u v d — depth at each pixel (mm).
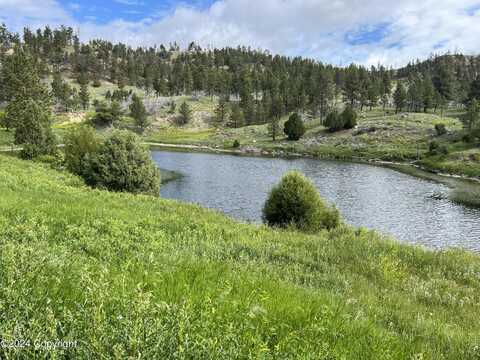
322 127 153250
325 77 175875
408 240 36750
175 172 73562
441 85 189750
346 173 79688
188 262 7098
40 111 52156
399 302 8672
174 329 2924
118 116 167250
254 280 6426
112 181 30656
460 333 6629
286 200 23109
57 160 44500
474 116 111750
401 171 85188
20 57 111938
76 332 2711
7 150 71562
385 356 4109
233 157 108562
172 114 195375
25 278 3670
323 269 11203
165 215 17984
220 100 190875
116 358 2375
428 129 125188
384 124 136250
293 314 4703
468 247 34844
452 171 83188
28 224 9523
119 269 5711
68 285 4031
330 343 4109
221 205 47000
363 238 15711
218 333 3184
